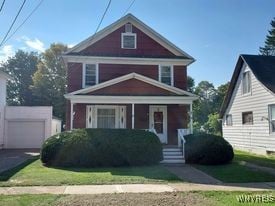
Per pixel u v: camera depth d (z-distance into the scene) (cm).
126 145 1609
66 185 1092
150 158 1631
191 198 892
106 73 2197
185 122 2202
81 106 2111
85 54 2184
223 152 1639
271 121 2120
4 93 2864
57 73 5222
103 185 1092
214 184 1116
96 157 1569
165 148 1842
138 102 1891
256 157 2006
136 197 908
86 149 1570
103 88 1953
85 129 1655
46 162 1602
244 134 2494
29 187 1059
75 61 2183
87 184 1108
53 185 1091
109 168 1515
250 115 2419
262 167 1529
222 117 2952
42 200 867
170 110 2203
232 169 1464
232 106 2723
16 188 1044
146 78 1986
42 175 1287
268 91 2120
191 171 1415
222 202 841
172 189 1025
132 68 2231
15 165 1650
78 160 1560
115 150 1593
